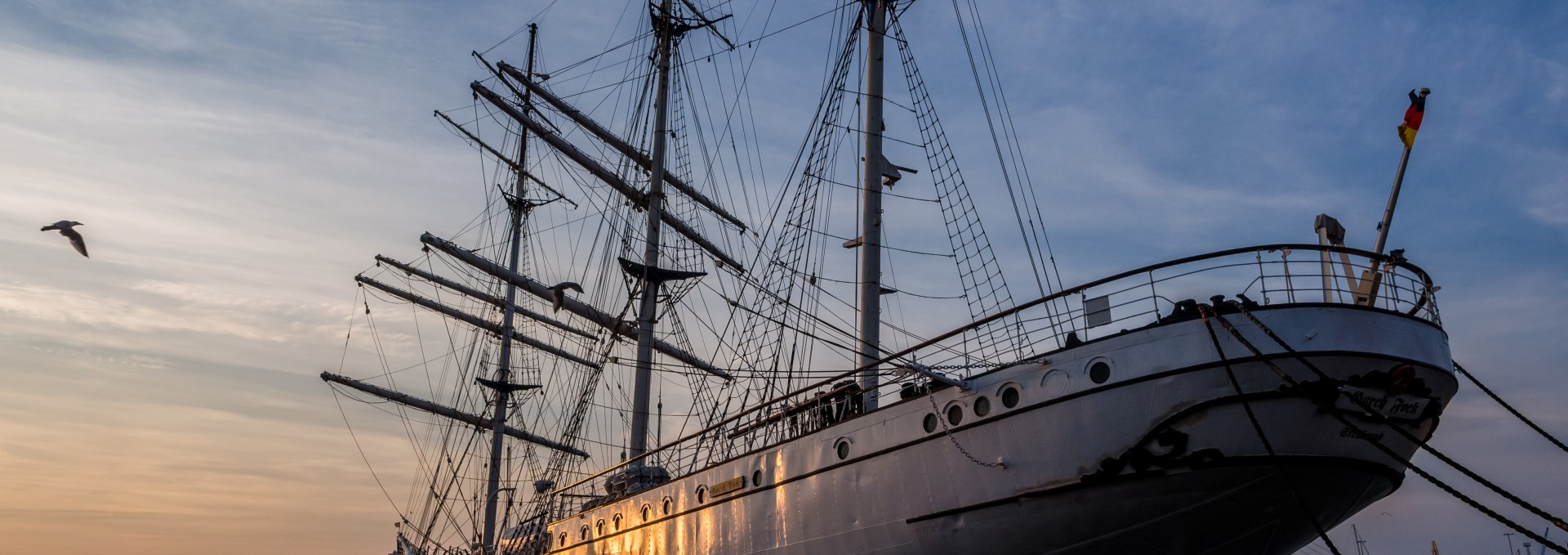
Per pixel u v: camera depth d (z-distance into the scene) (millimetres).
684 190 45875
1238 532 19422
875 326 27203
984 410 20672
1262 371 18281
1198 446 18562
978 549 20656
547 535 34250
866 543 22047
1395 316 18844
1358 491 19219
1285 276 19328
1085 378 19531
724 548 25297
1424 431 19562
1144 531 19469
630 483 31625
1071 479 19375
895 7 32469
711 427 27812
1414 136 20391
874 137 29547
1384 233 20359
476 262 58188
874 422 22375
